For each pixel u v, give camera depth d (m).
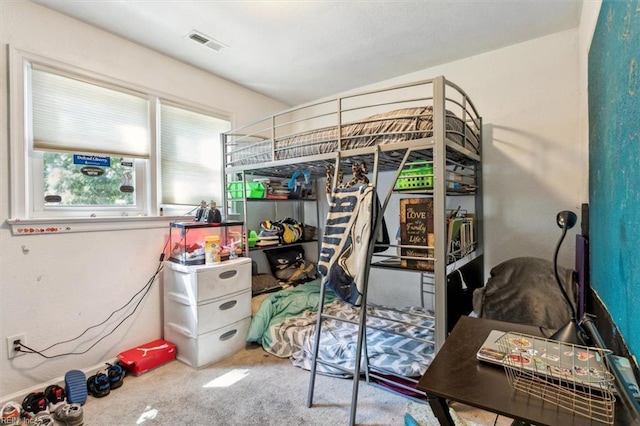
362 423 1.71
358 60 2.85
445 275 1.76
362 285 1.72
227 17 2.21
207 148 3.12
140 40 2.50
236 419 1.77
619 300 1.00
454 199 2.92
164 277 2.64
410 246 1.90
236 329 2.62
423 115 1.84
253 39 2.49
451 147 1.87
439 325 1.78
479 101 2.74
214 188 3.18
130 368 2.27
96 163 2.38
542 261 2.14
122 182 2.53
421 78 3.06
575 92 2.35
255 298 2.99
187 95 2.92
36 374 2.02
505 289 2.15
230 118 3.31
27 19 2.01
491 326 1.19
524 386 0.77
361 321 1.73
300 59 2.83
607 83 1.20
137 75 2.56
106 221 2.35
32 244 2.02
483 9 2.13
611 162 1.13
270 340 2.60
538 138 2.50
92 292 2.29
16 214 1.97
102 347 2.33
